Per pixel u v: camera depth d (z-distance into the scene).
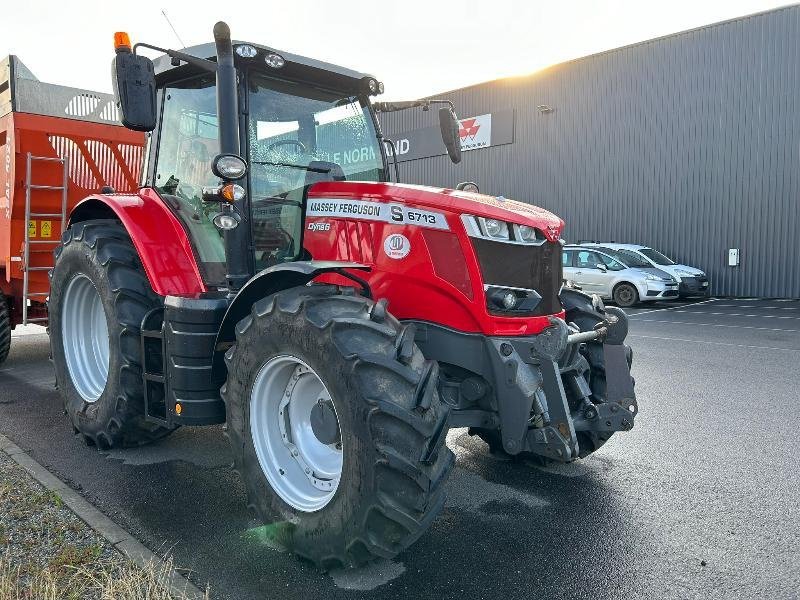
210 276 3.92
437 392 2.80
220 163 3.27
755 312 14.20
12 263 6.49
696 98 18.48
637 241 19.95
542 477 4.11
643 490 3.91
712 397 6.19
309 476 3.05
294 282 3.31
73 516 3.34
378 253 3.48
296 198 3.89
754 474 4.16
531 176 22.28
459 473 4.18
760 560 3.05
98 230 4.39
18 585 2.64
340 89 4.24
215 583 2.81
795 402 5.99
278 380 3.12
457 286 3.30
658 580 2.87
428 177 25.09
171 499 3.69
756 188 17.59
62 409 5.49
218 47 3.42
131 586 2.65
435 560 3.04
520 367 3.24
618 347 3.62
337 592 2.75
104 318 4.61
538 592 2.77
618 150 20.17
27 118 6.22
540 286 3.53
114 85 3.31
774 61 17.09
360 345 2.71
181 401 3.50
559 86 21.34
